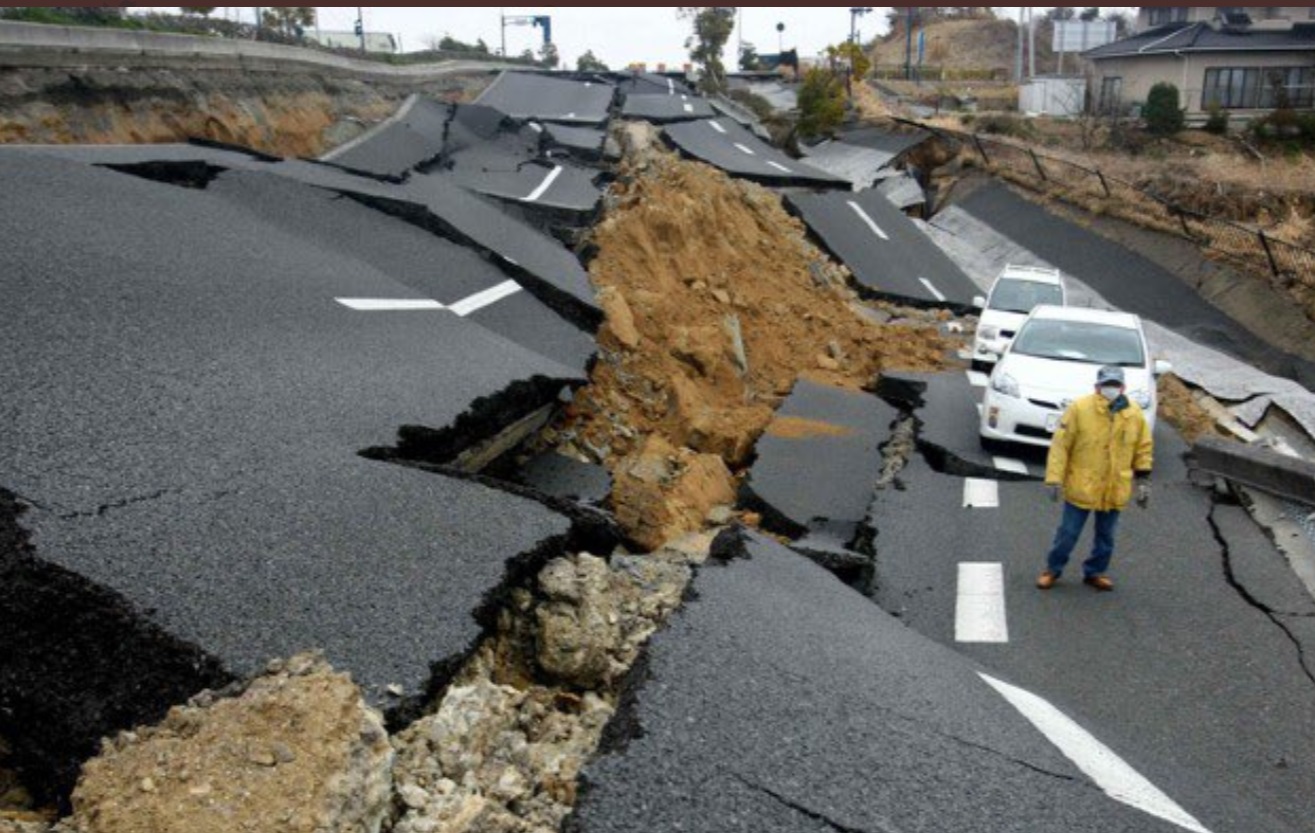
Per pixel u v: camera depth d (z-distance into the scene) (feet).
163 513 14.74
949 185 109.40
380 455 19.67
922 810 12.36
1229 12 139.23
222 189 36.11
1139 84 139.33
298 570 14.34
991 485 33.86
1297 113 118.73
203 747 9.77
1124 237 83.41
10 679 11.72
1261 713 20.36
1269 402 50.34
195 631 12.42
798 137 138.92
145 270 25.08
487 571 15.60
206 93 58.70
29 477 14.62
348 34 158.20
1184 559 27.81
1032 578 26.58
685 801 11.48
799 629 17.35
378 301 30.50
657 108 121.19
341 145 66.13
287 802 9.31
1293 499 29.71
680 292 51.98
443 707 12.19
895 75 249.96
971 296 75.36
